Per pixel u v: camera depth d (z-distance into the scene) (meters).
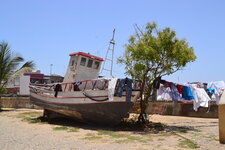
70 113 14.20
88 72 15.55
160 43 12.20
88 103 12.73
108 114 12.28
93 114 12.90
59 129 12.16
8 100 29.11
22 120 16.08
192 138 9.72
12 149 7.36
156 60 12.05
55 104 15.18
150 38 12.55
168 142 8.77
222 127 8.66
